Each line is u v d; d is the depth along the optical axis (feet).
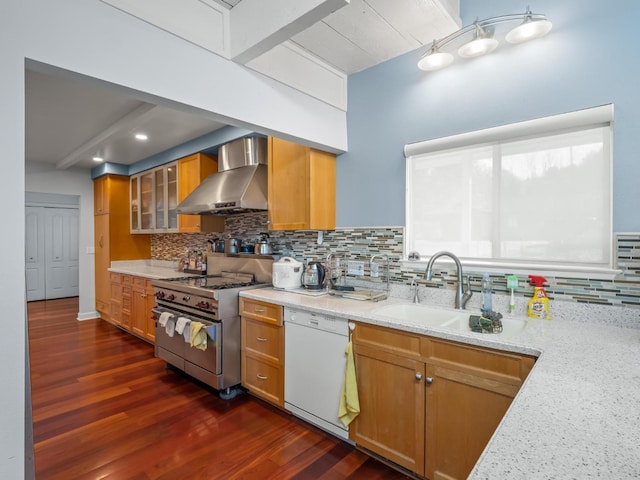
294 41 7.40
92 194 17.52
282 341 7.81
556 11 5.86
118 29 4.75
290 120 7.37
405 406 5.79
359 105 8.75
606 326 5.45
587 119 5.51
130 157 14.90
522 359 4.57
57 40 4.21
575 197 5.84
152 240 17.60
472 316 5.97
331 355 6.85
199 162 12.16
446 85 7.24
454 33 6.70
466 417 5.11
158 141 12.39
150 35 5.08
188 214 12.26
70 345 12.95
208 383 8.74
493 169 6.72
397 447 5.89
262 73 6.76
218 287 9.30
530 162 6.30
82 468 6.01
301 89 7.61
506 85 6.42
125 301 14.49
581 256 5.80
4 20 3.84
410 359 5.70
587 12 5.57
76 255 23.79
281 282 9.14
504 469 1.97
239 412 7.98
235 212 11.76
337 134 8.66
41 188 16.06
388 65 8.19
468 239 7.07
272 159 9.80
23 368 3.84
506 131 6.35
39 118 10.36
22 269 3.85
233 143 11.22
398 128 8.03
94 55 4.51
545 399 2.93
